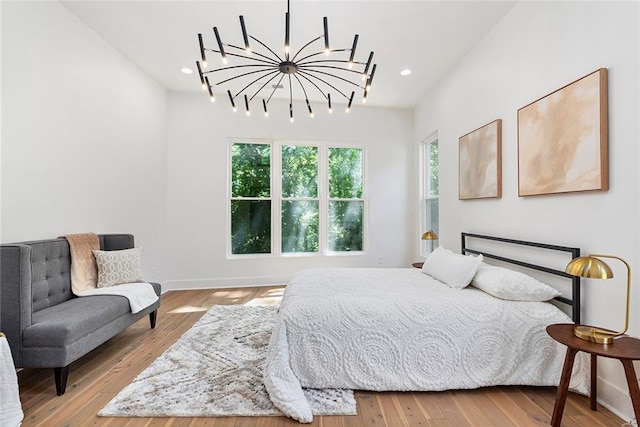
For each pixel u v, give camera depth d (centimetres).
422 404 176
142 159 384
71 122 273
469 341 189
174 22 281
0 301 179
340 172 497
